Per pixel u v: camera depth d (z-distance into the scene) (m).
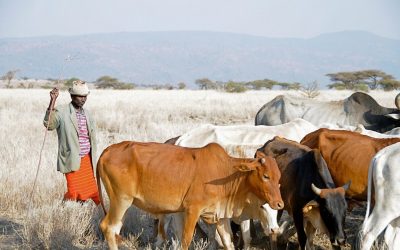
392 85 63.53
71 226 8.27
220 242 8.22
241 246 8.49
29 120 21.73
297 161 8.06
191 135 10.15
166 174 7.22
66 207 8.64
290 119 14.91
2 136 17.00
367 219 7.45
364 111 13.79
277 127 10.80
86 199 9.05
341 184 8.61
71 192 8.97
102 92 56.44
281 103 15.20
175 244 7.35
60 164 8.97
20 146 14.81
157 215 7.96
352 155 8.52
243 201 7.26
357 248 7.41
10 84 79.38
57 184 10.59
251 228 8.81
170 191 7.22
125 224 8.87
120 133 19.05
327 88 73.50
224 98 41.03
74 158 8.90
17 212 9.60
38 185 10.50
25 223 8.61
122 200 7.43
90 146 9.23
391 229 7.68
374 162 7.44
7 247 7.99
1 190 10.24
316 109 14.53
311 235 7.94
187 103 34.22
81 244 8.29
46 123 8.91
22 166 12.01
